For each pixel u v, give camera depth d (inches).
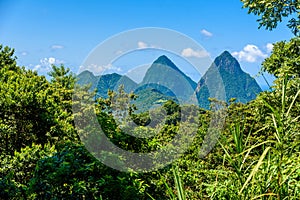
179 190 101.7
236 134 101.8
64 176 202.5
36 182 202.8
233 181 106.1
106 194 205.8
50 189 201.6
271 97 269.3
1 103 305.0
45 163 204.7
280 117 96.0
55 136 309.3
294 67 299.3
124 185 207.3
